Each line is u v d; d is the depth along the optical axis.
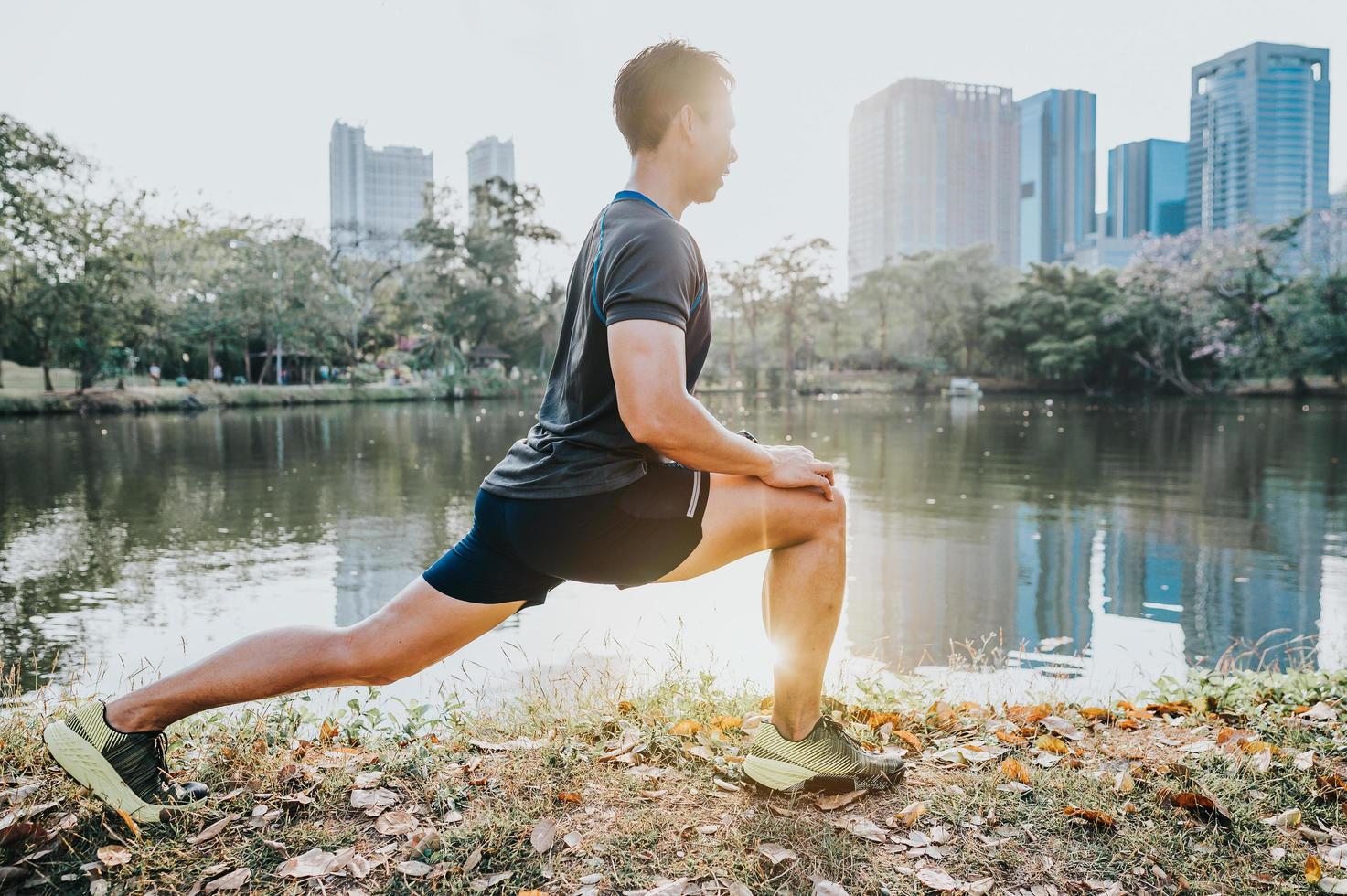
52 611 6.71
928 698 2.87
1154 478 15.16
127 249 40.69
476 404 48.97
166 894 1.46
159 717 1.68
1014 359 67.81
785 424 30.02
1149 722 2.44
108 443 23.03
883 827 1.66
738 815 1.70
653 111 1.51
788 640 1.68
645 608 6.14
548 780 1.84
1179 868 1.52
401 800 1.78
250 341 55.81
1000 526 10.55
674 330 1.35
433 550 9.20
